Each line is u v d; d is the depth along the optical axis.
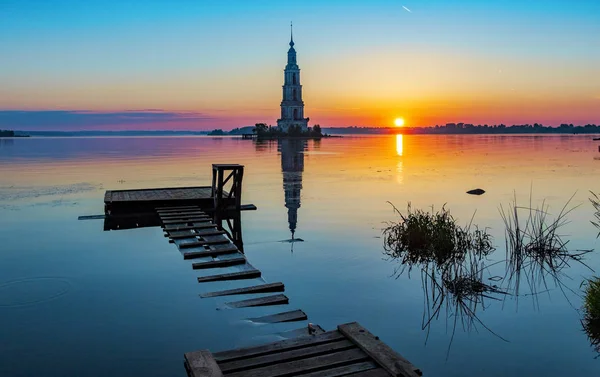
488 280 12.38
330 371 6.92
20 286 12.03
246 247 16.30
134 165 53.31
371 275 12.88
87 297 11.19
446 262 13.91
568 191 29.14
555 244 15.52
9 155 74.06
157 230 19.38
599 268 13.34
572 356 8.39
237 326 9.50
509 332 9.36
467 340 9.00
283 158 66.12
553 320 9.91
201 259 14.38
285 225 19.94
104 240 17.42
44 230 19.25
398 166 50.38
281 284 11.70
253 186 33.56
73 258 14.83
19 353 8.42
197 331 9.28
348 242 16.67
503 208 23.14
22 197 28.12
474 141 164.38
